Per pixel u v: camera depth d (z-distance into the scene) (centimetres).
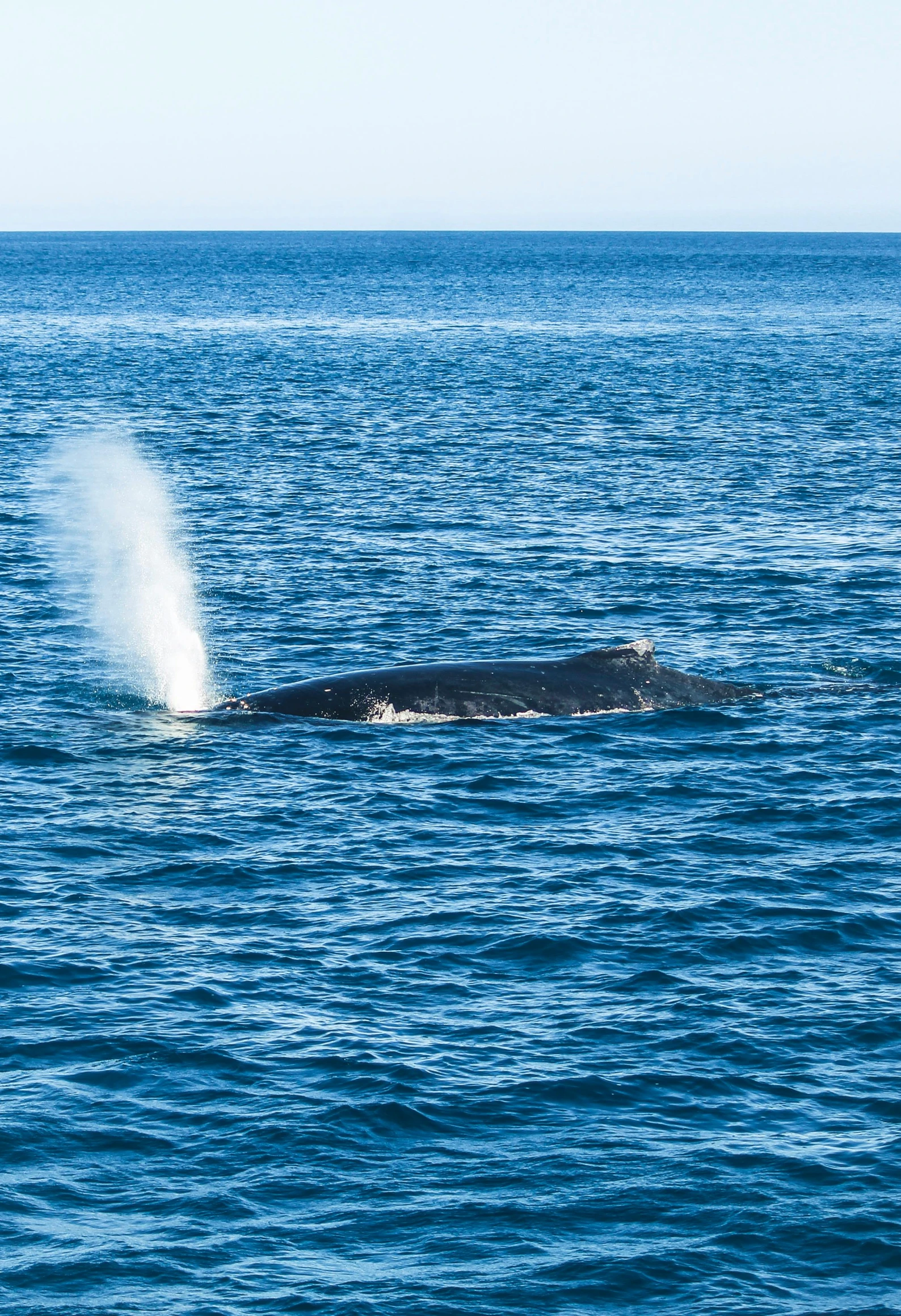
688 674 12744
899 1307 5416
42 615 15250
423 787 10488
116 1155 6250
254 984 7700
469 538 19288
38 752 11044
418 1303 5419
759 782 10656
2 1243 5703
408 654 14050
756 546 18900
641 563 17888
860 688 13000
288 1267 5600
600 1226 5834
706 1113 6588
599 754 11169
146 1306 5384
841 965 8000
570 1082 6806
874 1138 6394
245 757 11025
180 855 9331
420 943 8162
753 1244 5738
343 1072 6862
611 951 8119
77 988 7631
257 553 18300
